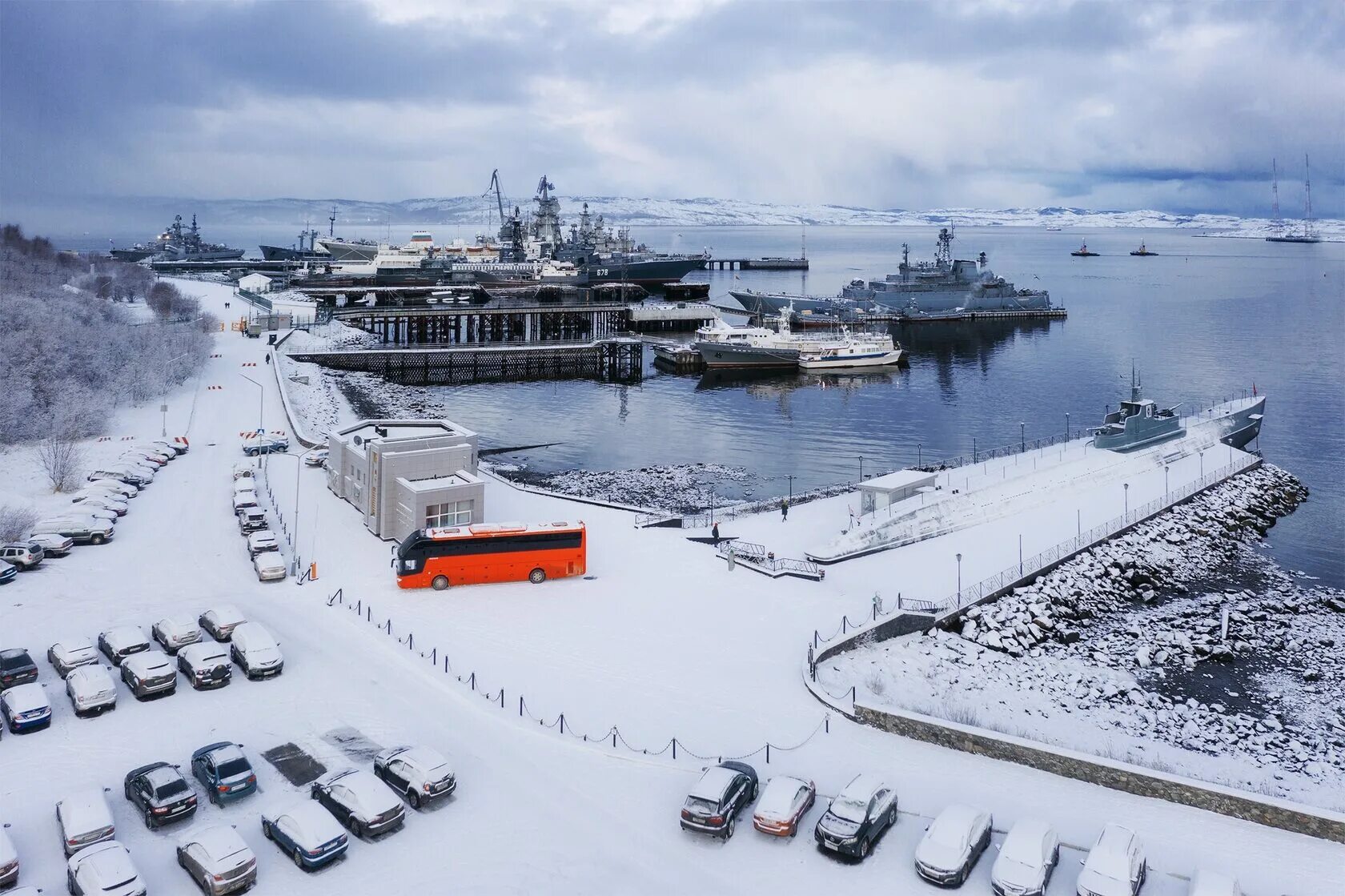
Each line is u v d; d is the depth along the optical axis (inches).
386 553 3105.3
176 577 2802.7
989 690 2487.7
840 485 4726.9
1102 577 3363.7
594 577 2972.4
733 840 1652.3
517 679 2252.7
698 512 4254.4
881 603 2864.2
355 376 7327.8
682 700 2178.9
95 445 4335.6
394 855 1589.6
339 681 2198.6
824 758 1934.1
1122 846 1505.9
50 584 2706.7
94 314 6924.2
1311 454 5457.7
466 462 3368.6
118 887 1401.3
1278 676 2753.4
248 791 1718.8
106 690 2000.5
